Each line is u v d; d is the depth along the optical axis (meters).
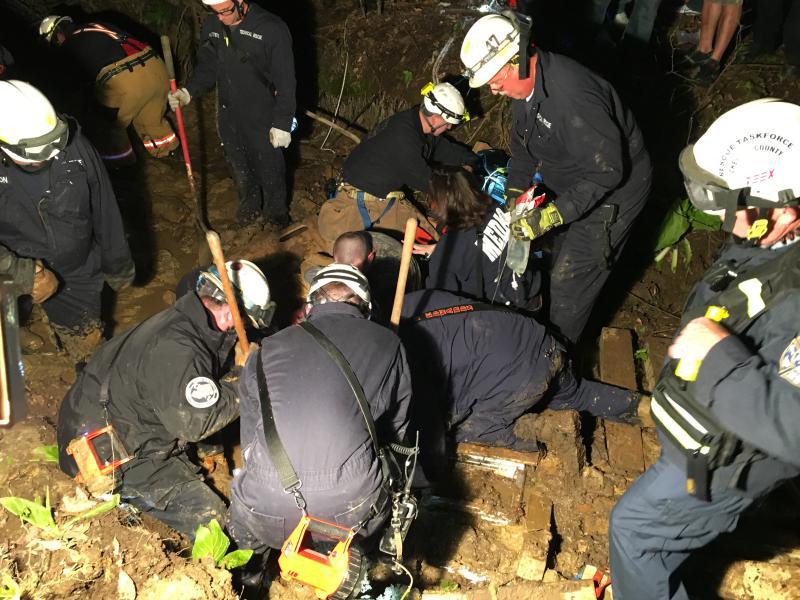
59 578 2.82
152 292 4.80
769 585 3.08
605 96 3.37
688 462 2.27
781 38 5.80
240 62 4.47
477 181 4.24
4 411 2.82
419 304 3.45
